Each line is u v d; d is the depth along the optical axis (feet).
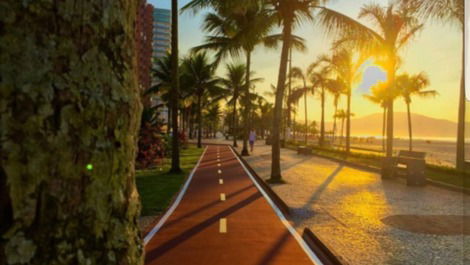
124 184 5.13
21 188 4.00
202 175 53.06
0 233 3.88
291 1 43.73
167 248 19.25
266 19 46.52
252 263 17.19
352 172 59.11
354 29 42.83
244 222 24.99
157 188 39.93
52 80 4.21
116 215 4.94
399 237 22.04
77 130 4.41
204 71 125.49
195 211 28.40
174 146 56.03
